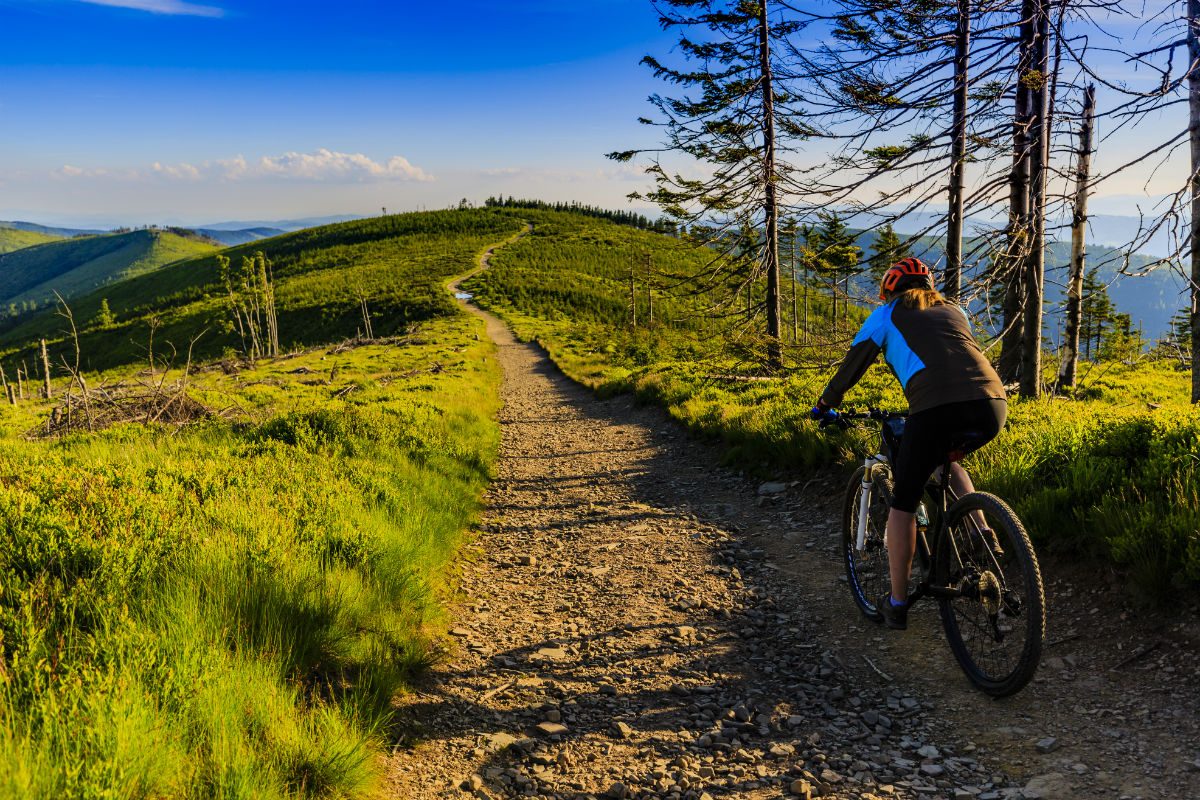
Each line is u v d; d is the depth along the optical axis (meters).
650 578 5.80
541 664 4.23
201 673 2.96
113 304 193.00
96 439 11.78
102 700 2.50
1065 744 3.02
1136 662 3.52
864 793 2.81
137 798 2.28
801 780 2.88
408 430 10.55
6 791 2.05
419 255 160.12
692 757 3.14
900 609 3.85
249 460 7.94
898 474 3.66
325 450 8.75
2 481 5.48
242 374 34.31
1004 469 5.62
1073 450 5.56
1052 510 4.72
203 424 13.02
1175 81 5.79
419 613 4.82
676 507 8.12
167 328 113.81
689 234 20.25
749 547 6.47
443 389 20.55
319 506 5.88
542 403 20.88
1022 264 9.12
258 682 3.06
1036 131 8.46
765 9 17.53
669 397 15.47
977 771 2.91
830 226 8.55
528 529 7.56
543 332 60.00
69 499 4.92
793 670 4.04
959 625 3.91
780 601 5.13
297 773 2.69
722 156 18.70
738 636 4.57
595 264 145.75
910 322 3.60
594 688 3.89
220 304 124.50
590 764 3.11
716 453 10.49
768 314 19.33
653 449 11.88
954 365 3.43
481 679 4.02
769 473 8.65
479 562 6.43
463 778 2.98
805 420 8.88
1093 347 52.50
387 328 87.25
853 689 3.74
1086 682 3.46
